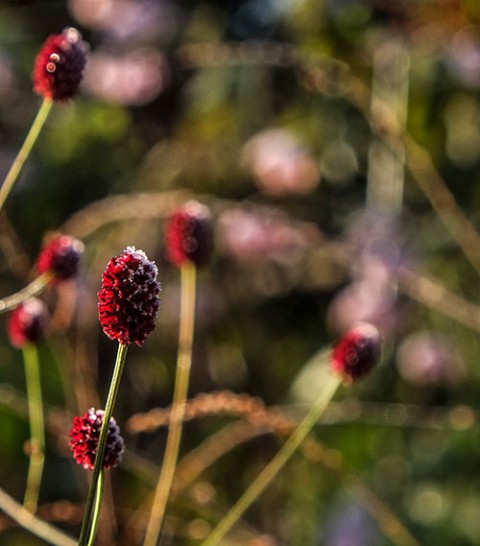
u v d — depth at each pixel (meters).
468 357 0.97
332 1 0.99
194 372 0.99
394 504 0.94
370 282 0.96
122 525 0.83
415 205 0.99
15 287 0.94
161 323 0.98
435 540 0.93
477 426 0.89
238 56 0.95
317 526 0.92
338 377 0.69
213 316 0.98
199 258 0.70
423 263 0.96
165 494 0.69
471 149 1.00
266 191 0.99
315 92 1.00
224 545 0.79
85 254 0.95
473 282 0.98
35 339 0.70
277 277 0.99
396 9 0.98
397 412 0.93
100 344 0.97
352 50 0.99
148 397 0.97
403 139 0.88
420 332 0.97
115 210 0.86
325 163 1.00
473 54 0.98
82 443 0.59
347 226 0.99
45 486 0.92
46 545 0.89
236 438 0.79
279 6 1.00
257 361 1.00
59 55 0.66
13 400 0.85
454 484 0.95
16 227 1.00
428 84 0.99
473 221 0.99
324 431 0.96
